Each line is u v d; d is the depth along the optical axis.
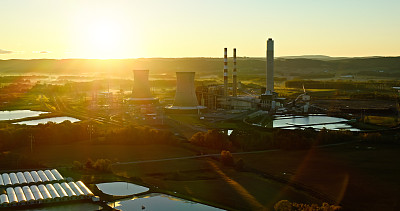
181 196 138.88
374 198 138.50
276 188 147.88
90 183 151.00
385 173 165.75
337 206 123.88
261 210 127.94
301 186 149.88
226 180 156.75
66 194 137.00
